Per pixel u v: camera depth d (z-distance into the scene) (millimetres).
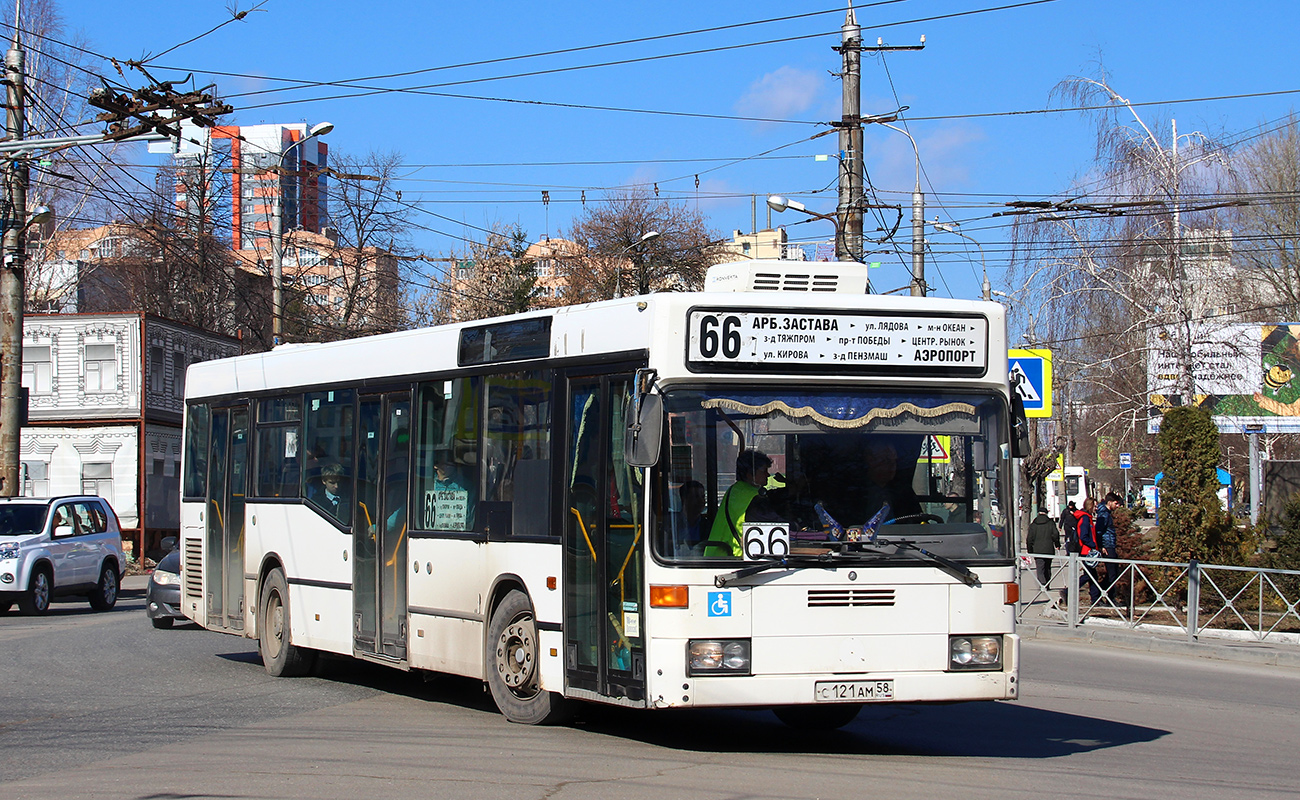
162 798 7207
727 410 8414
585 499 9125
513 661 9922
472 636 10352
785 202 27172
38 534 22297
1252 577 17734
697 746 9141
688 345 8438
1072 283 31156
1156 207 29500
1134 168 29797
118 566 24484
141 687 12492
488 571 10172
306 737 9406
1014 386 8977
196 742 9242
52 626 19734
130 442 38625
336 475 12469
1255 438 32406
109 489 38594
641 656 8398
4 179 24578
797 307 8586
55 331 38938
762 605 8242
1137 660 16297
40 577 22047
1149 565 18734
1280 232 34406
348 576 12148
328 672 13500
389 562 11516
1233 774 8414
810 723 10195
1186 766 8695
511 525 9938
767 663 8211
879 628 8375
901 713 11234
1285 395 33250
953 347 8836
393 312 53562
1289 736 10328
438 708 11047
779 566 8266
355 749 8836
